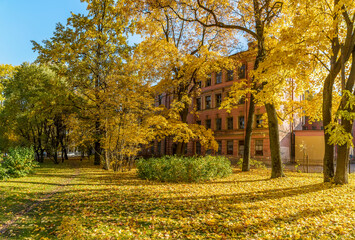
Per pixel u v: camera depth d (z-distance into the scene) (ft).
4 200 26.40
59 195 30.07
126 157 69.26
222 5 55.21
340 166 37.17
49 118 93.56
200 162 43.39
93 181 42.96
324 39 30.83
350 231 17.40
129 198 27.91
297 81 41.91
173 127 64.13
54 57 72.64
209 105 118.32
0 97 48.67
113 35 82.48
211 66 70.03
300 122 114.32
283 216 20.92
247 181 42.80
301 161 90.07
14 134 102.32
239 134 102.27
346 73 45.34
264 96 38.32
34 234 16.47
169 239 15.81
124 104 53.88
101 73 68.74
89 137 68.28
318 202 26.00
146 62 64.95
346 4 30.32
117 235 16.03
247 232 17.11
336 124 28.07
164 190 33.09
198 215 20.99
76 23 76.13
